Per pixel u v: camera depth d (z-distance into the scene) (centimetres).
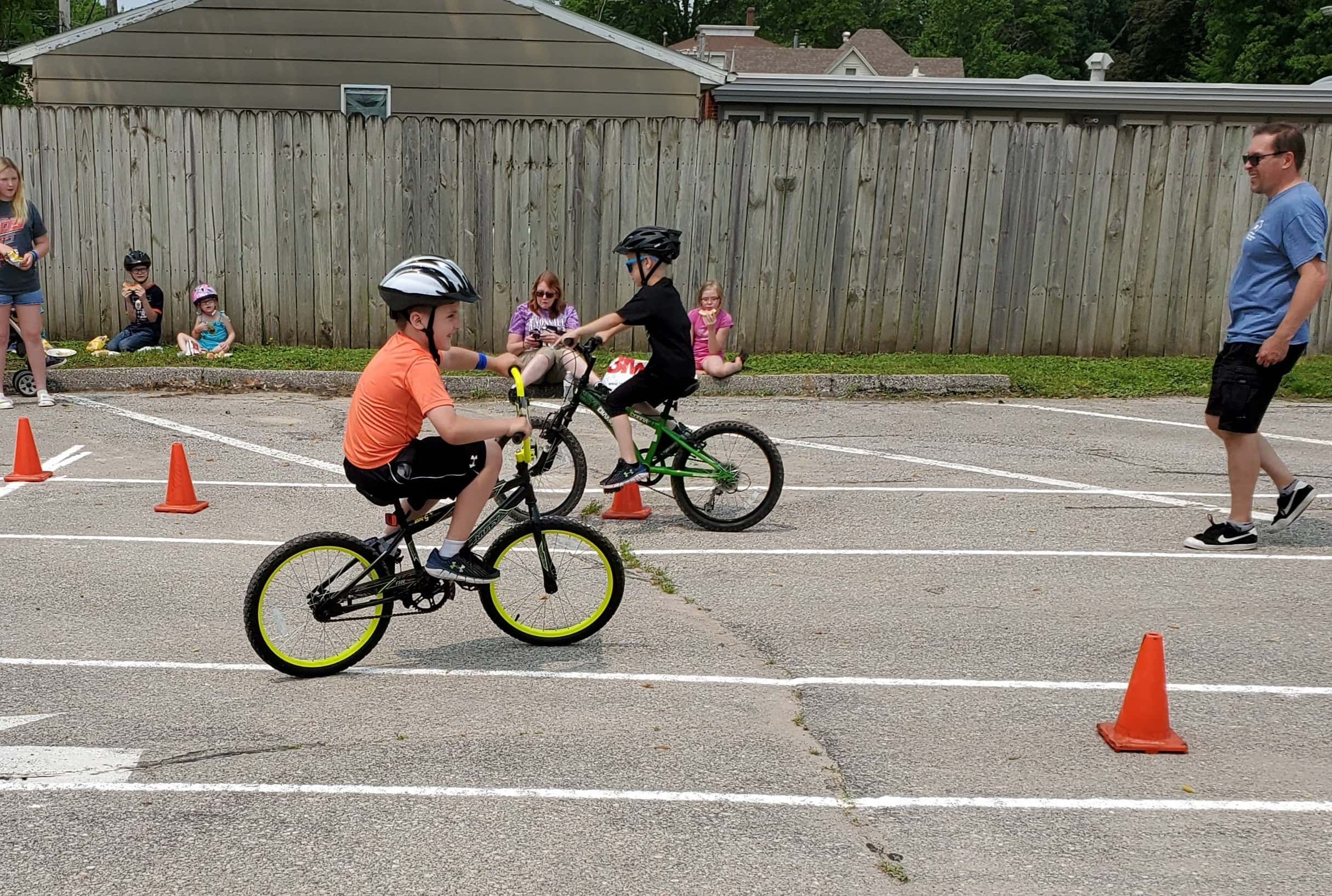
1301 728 468
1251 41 4512
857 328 1334
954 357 1311
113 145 1324
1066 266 1316
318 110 1623
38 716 473
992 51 7362
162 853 369
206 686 507
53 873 357
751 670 526
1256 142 673
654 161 1307
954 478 885
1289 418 1088
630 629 580
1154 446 989
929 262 1318
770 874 358
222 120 1317
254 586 504
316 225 1333
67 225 1341
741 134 1298
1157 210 1301
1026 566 679
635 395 739
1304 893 351
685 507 756
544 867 361
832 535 745
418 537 729
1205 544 710
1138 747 445
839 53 5522
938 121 2230
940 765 433
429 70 1620
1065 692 502
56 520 763
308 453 955
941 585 646
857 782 419
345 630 526
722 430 753
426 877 355
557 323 1105
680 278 1327
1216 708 486
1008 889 351
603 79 1633
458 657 546
